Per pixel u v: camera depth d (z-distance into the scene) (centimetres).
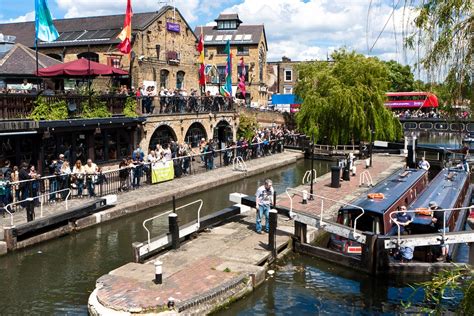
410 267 1160
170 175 2195
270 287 1120
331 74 3522
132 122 2298
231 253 1207
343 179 2253
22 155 1794
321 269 1230
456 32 509
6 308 983
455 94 520
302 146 3484
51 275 1158
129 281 1005
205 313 934
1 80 2014
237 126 3441
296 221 1327
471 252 1234
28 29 3300
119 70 2003
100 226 1555
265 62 5512
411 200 1638
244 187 2289
